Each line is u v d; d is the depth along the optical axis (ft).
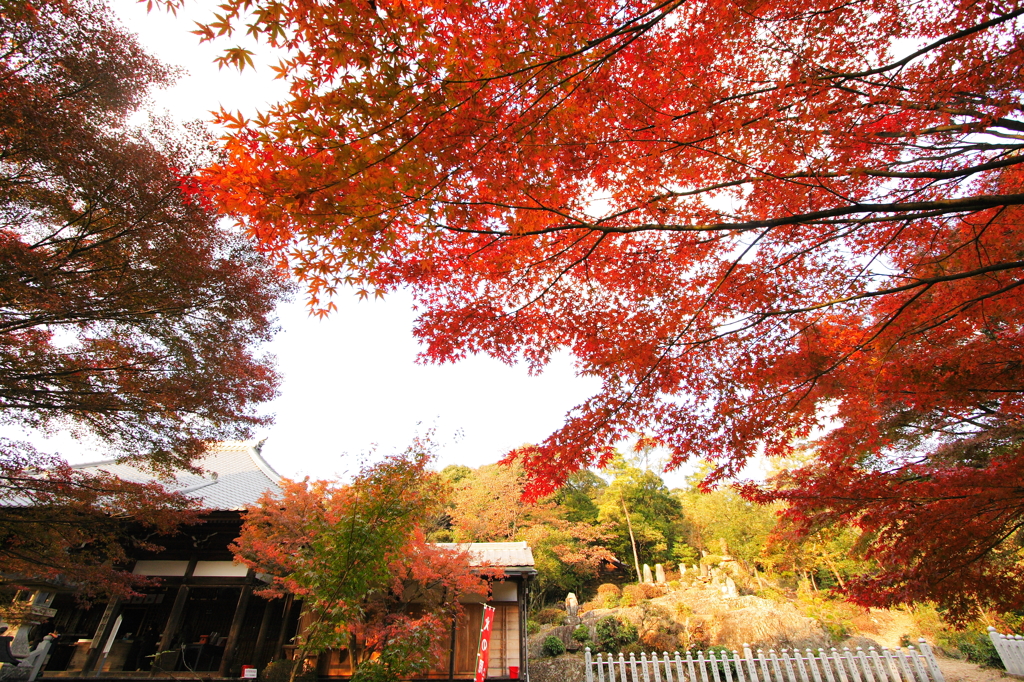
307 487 31.86
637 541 85.71
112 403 23.39
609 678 42.11
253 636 39.14
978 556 13.11
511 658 35.47
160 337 23.93
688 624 49.49
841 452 15.46
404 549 24.47
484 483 87.35
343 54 7.75
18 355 21.42
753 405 13.62
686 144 11.18
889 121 11.46
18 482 22.94
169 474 28.14
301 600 37.83
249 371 26.53
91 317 21.74
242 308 25.04
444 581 31.73
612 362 13.28
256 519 31.09
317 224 9.21
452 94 8.25
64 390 22.66
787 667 38.73
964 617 13.89
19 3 17.54
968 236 13.47
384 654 19.29
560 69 8.83
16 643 30.89
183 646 32.65
